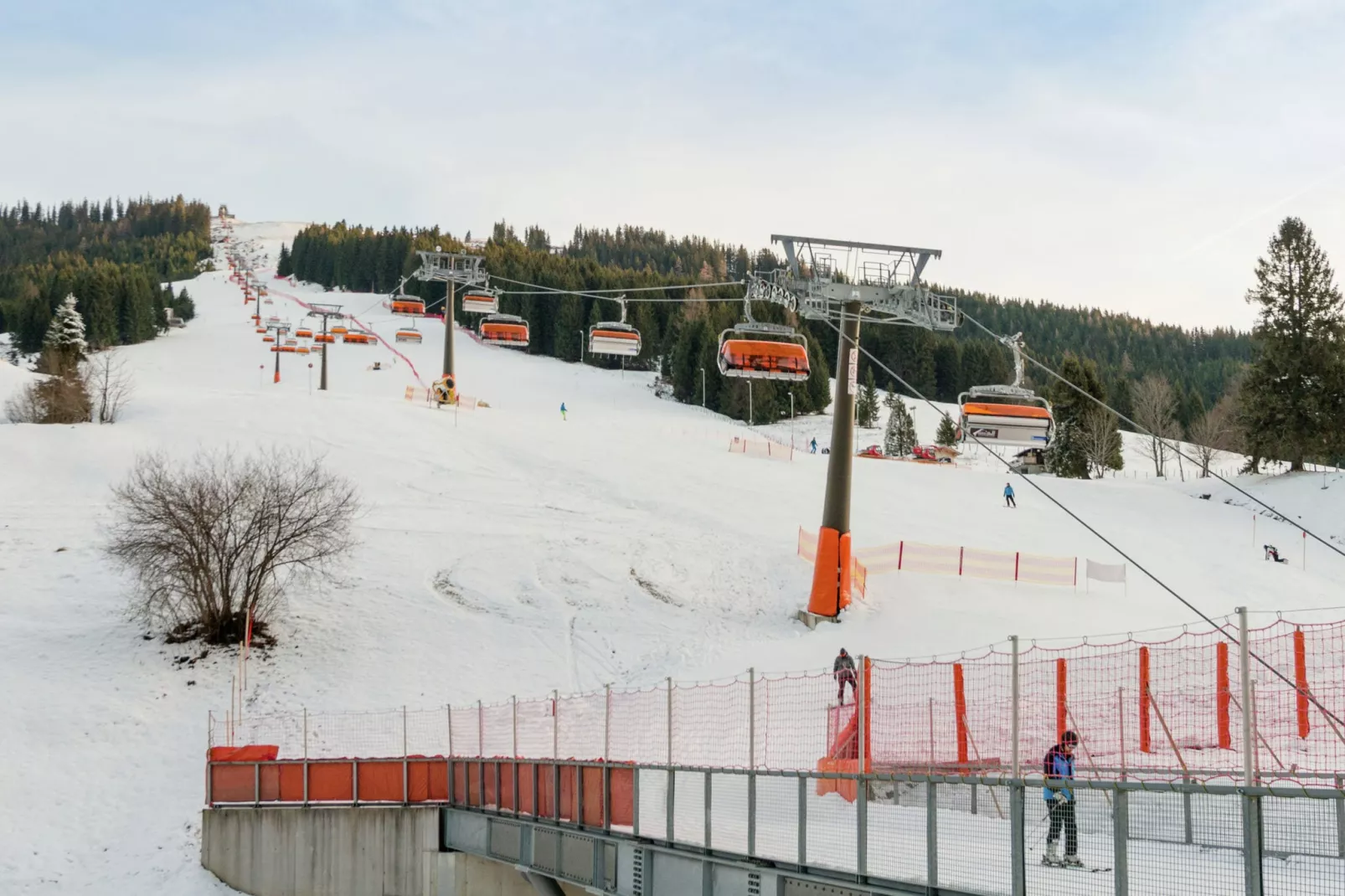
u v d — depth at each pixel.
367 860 24.30
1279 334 68.50
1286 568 48.78
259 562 38.75
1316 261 67.94
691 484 62.06
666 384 144.62
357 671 35.56
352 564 44.53
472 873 23.31
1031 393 49.00
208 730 31.42
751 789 15.67
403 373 141.62
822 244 40.34
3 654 34.00
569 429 78.56
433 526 50.78
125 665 34.22
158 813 27.73
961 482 67.50
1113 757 19.08
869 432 131.25
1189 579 45.97
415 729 30.22
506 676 35.84
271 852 25.20
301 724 31.66
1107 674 26.58
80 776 28.80
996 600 41.78
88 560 42.41
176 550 35.53
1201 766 17.81
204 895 24.86
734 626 40.78
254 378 133.75
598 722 24.98
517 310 167.75
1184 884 10.77
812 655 35.56
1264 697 22.36
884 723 22.03
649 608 42.28
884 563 47.12
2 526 45.62
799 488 62.69
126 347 158.75
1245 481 69.50
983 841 12.70
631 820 17.88
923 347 160.25
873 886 13.65
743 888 15.54
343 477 58.16
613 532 51.25
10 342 172.62
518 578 44.56
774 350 43.62
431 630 39.09
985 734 20.80
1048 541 52.38
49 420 66.31
